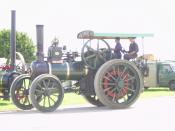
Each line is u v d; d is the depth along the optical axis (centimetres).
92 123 1232
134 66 1708
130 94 1717
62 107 1744
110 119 1323
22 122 1268
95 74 1695
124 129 1105
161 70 2909
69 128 1135
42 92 1543
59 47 1642
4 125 1205
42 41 1641
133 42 1747
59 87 1574
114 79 1672
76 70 1664
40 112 1545
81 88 1697
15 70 1881
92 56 1695
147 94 2453
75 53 1697
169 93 2545
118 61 1677
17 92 1630
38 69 1608
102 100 1644
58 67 1634
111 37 1725
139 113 1474
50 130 1102
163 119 1290
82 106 1786
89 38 1695
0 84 1800
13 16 1984
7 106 1738
